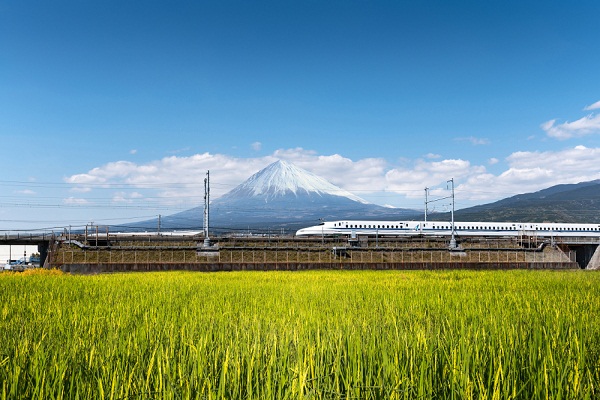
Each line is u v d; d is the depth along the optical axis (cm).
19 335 1107
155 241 7494
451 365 780
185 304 1931
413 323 1330
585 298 2053
